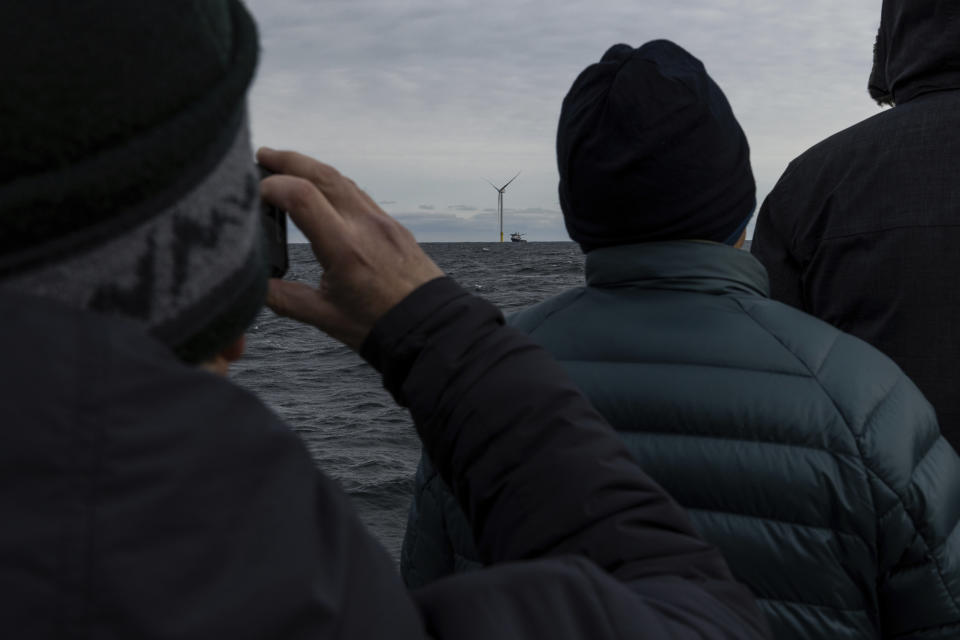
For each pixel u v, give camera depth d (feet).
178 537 1.28
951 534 4.12
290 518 1.39
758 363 4.33
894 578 4.15
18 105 1.24
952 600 4.11
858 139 6.00
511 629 1.75
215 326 1.59
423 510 5.07
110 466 1.26
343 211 2.73
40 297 1.30
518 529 2.39
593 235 4.92
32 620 1.18
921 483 4.06
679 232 4.64
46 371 1.25
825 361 4.28
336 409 63.05
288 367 87.20
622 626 1.81
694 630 1.96
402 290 2.66
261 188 2.60
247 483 1.38
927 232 5.57
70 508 1.22
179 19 1.49
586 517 2.33
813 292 6.30
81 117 1.30
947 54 5.67
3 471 1.21
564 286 183.62
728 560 4.19
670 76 4.44
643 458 4.37
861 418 4.08
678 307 4.62
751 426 4.21
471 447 2.50
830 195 6.07
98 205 1.32
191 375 1.41
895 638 4.29
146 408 1.32
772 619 4.17
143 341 1.38
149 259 1.43
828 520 4.08
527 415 2.46
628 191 4.54
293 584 1.34
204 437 1.35
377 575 1.51
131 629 1.22
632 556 2.27
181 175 1.45
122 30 1.37
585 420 2.47
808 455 4.10
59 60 1.29
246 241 1.70
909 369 5.68
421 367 2.57
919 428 4.21
